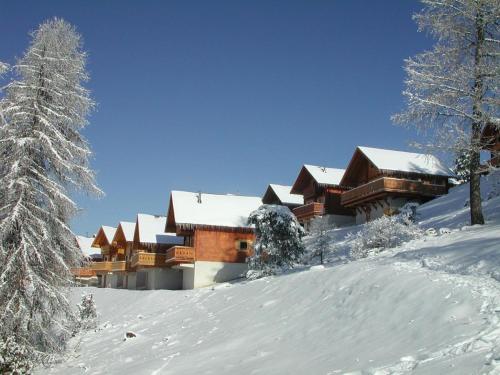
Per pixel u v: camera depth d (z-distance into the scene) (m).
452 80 19.50
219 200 44.25
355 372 7.71
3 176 16.33
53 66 17.84
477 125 19.55
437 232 20.16
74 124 18.25
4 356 14.38
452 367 6.64
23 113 16.56
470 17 19.80
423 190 37.84
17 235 15.97
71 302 17.97
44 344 16.55
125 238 50.97
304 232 28.14
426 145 19.75
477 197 19.39
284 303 15.42
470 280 10.55
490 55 19.62
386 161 39.59
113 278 56.81
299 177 49.12
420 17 20.36
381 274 13.02
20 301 15.52
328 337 10.80
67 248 17.72
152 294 35.44
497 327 7.92
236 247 40.75
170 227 44.59
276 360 10.31
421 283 11.22
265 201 53.53
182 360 12.52
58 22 18.47
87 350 18.59
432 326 8.98
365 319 10.88
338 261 24.06
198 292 31.12
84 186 17.94
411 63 20.11
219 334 14.86
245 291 20.75
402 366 7.44
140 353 15.45
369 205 40.81
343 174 47.81
